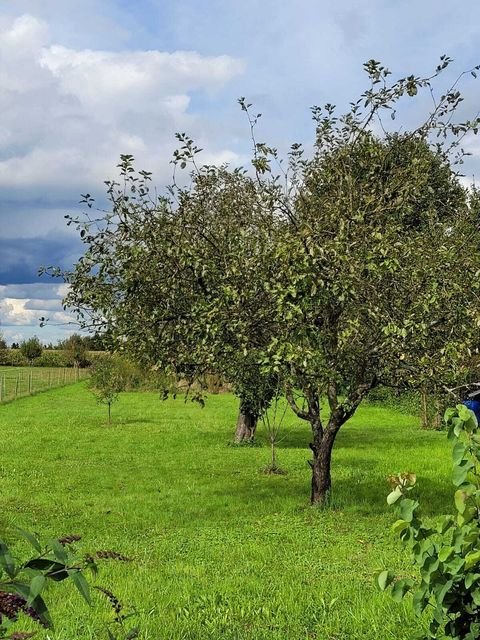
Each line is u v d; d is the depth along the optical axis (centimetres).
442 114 1245
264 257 1118
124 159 1215
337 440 2500
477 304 1148
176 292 1185
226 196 1292
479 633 368
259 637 649
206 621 693
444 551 355
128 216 1233
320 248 1029
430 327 1158
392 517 1248
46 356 8025
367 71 1213
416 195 1234
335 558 975
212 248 1211
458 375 1148
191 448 2328
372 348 1173
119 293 1249
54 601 790
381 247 1069
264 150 1209
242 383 1373
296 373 1131
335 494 1455
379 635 636
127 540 1123
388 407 3806
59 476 1795
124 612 725
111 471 1873
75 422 3166
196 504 1438
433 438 2531
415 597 383
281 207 1238
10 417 3400
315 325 1159
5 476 1792
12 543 1099
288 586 820
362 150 1264
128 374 5050
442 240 1265
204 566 935
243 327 1096
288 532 1149
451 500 1389
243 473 1831
